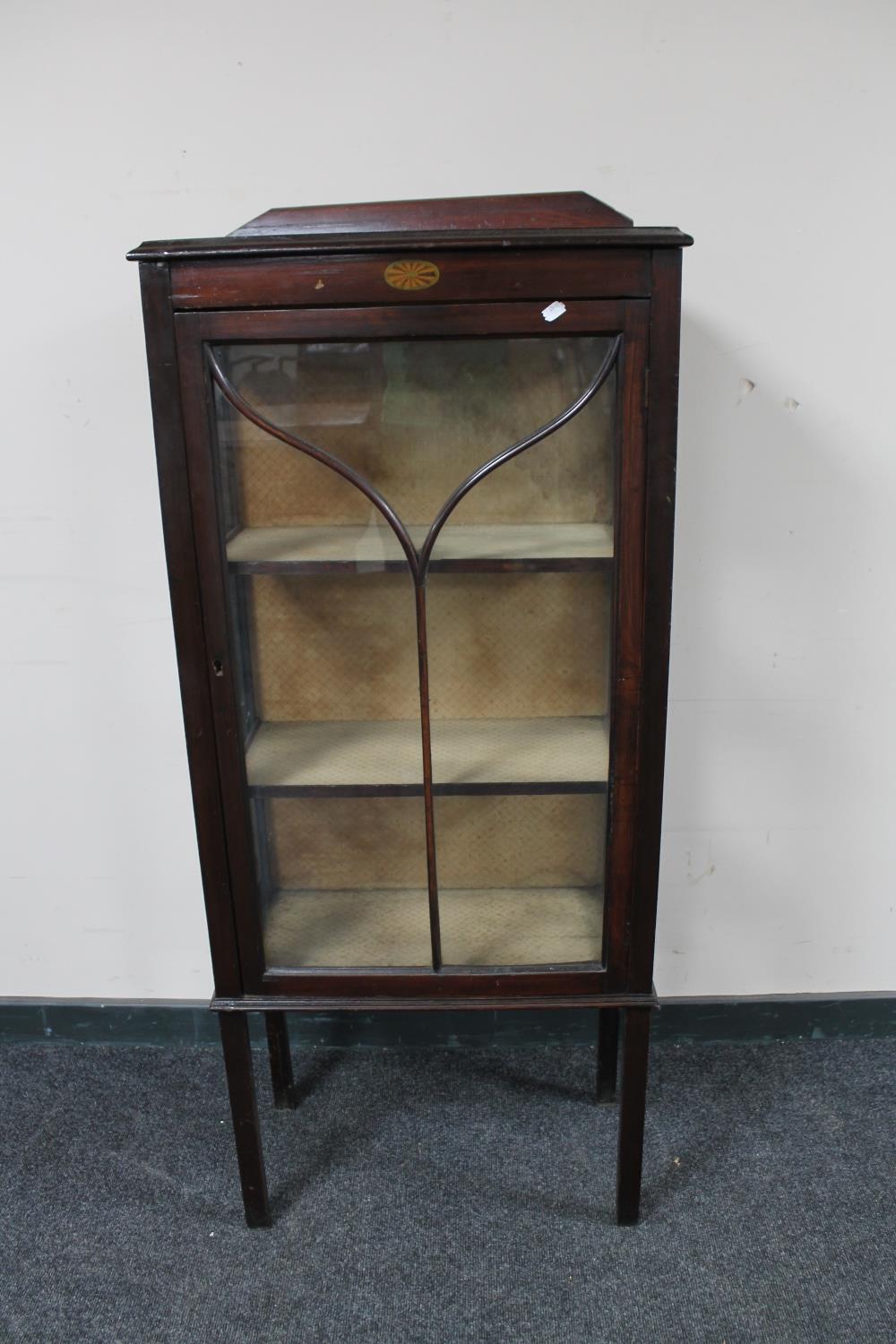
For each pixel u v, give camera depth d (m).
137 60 1.07
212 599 0.92
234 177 1.11
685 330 1.14
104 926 1.40
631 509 0.88
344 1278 1.06
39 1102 1.32
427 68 1.07
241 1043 1.05
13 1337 1.00
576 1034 1.42
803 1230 1.10
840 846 1.34
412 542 0.92
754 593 1.24
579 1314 1.01
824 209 1.10
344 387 0.87
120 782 1.33
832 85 1.07
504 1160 1.21
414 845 1.02
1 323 1.15
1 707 1.30
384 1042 1.42
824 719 1.29
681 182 1.10
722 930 1.39
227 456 0.90
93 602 1.26
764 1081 1.33
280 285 0.83
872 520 1.21
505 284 0.83
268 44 1.07
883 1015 1.40
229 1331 1.00
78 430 1.19
